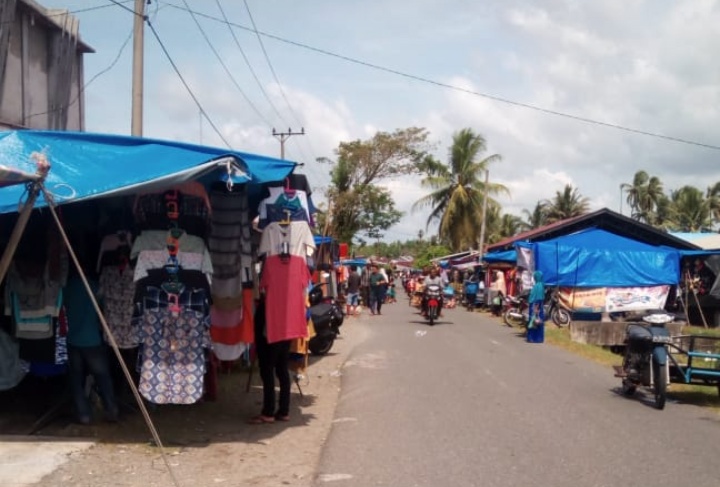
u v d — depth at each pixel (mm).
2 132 6867
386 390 9516
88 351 6750
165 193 6352
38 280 6543
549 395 9352
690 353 9016
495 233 60281
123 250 6816
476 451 6383
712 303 22406
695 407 8859
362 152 38594
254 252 8305
